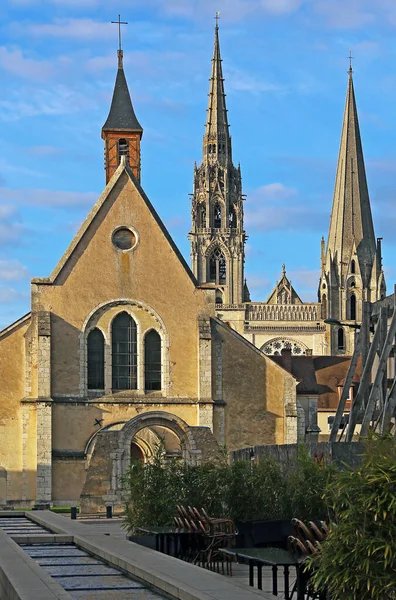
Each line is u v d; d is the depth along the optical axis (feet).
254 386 250.98
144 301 248.52
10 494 235.40
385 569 68.54
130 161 274.16
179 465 141.28
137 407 244.22
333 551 70.64
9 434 237.45
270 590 95.66
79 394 241.76
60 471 237.25
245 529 115.65
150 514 134.10
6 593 76.74
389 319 179.11
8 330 240.73
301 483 116.67
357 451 129.80
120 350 247.09
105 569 90.02
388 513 69.67
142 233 250.98
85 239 248.11
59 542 110.42
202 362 247.91
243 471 127.44
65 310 244.22
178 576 77.56
